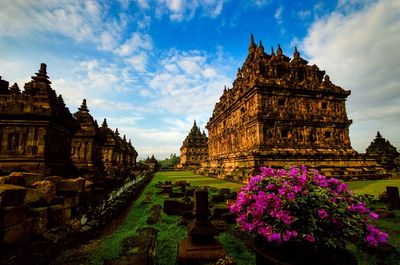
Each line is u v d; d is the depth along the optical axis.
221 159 36.97
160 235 6.34
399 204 9.62
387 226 7.06
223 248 4.87
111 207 8.67
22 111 9.81
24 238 4.20
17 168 9.43
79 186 6.98
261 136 25.80
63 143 12.11
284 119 26.72
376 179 24.78
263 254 3.18
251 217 3.65
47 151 10.23
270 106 27.34
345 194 3.62
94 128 19.95
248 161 25.06
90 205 7.39
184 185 16.86
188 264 4.47
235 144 33.69
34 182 6.00
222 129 41.12
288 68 32.56
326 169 25.72
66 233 5.32
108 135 34.88
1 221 3.81
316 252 3.11
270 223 3.31
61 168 11.10
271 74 31.02
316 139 28.00
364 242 3.33
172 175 39.88
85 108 20.97
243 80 35.31
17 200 4.22
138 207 10.60
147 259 4.36
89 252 4.96
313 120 27.95
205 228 5.05
